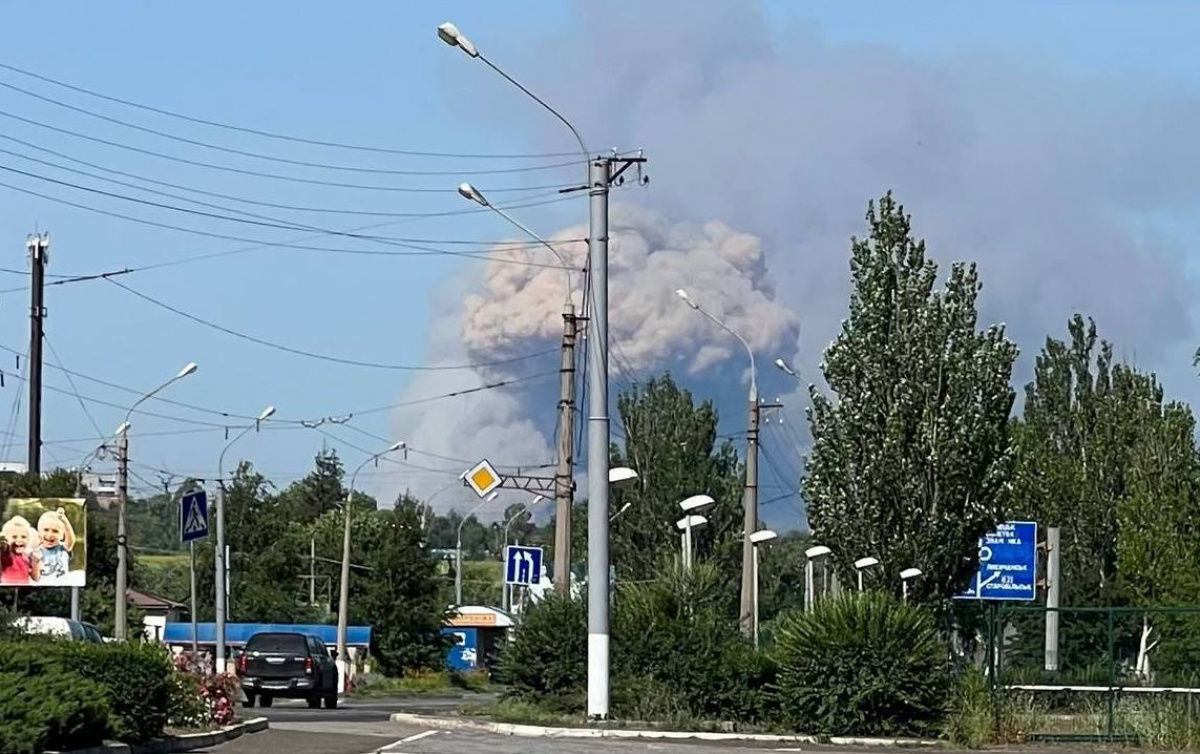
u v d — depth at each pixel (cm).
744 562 4091
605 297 2897
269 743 2312
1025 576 4306
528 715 2922
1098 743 2786
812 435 3788
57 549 4219
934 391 3694
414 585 7444
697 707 2931
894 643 2848
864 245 3788
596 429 2877
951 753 2614
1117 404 6525
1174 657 3462
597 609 2847
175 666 2414
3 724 1712
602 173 2911
